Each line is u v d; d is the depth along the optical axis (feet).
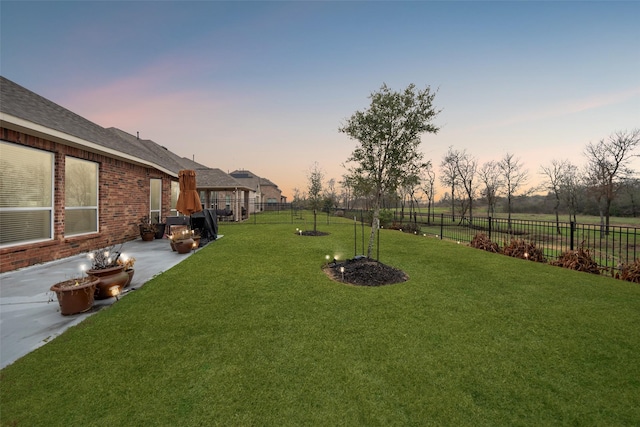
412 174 22.03
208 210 34.83
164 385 7.68
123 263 16.17
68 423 6.31
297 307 13.50
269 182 189.06
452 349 9.80
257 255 25.95
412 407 6.98
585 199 78.28
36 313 12.55
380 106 21.30
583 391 7.70
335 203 139.85
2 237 19.38
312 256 25.75
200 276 18.66
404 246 32.63
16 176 20.21
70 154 24.59
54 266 20.79
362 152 22.61
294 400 7.17
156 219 41.19
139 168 35.99
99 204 28.63
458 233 55.21
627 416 6.77
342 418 6.59
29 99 23.08
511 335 10.91
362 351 9.57
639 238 55.36
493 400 7.29
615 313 13.20
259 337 10.48
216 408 6.86
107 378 7.94
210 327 11.25
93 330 10.87
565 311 13.41
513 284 17.74
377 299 14.76
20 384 7.63
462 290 16.44
